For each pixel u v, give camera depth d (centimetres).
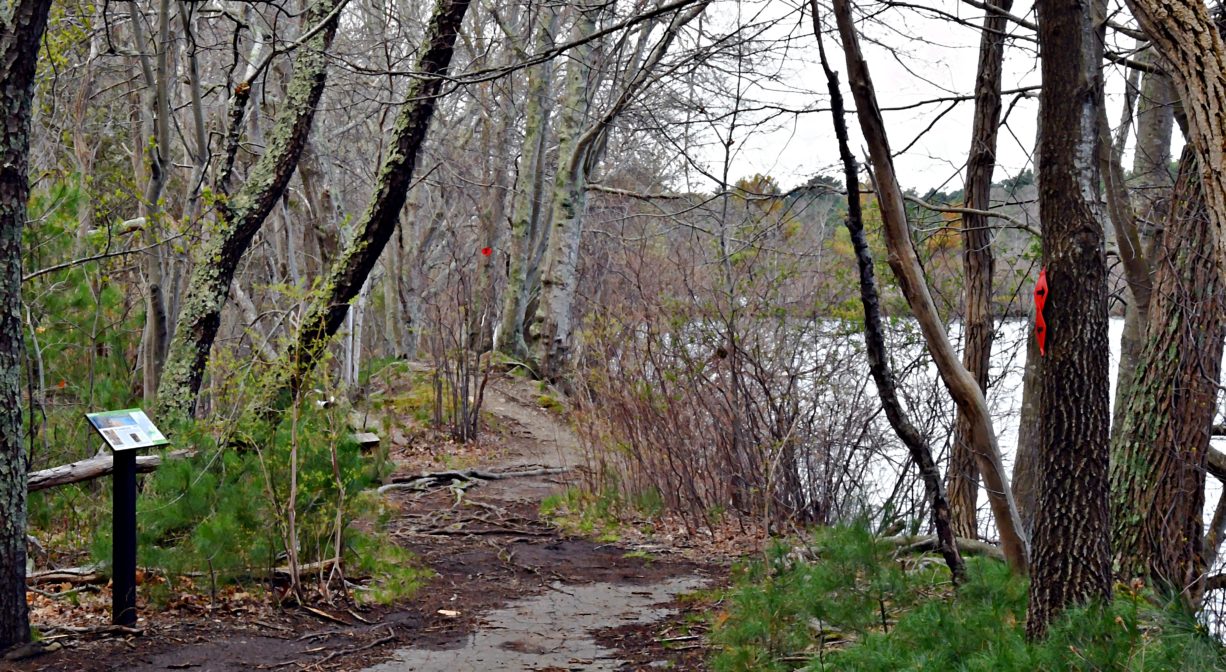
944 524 630
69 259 941
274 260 1988
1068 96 476
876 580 549
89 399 905
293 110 999
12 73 531
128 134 1703
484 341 2019
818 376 1038
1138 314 828
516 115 2220
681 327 1077
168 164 988
